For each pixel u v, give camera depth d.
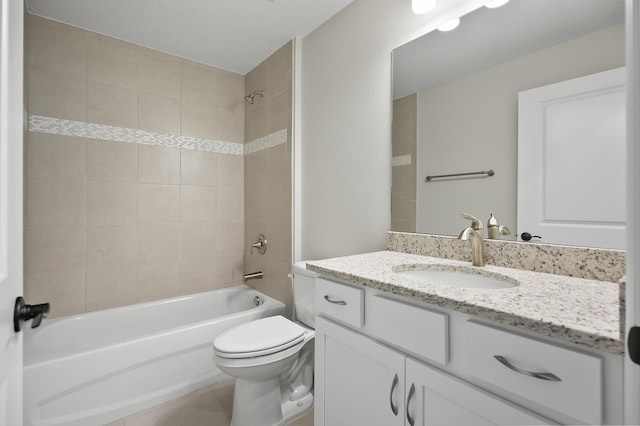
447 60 1.36
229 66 2.60
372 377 1.00
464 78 1.31
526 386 0.65
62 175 1.99
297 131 2.15
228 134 2.68
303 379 1.80
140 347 1.65
